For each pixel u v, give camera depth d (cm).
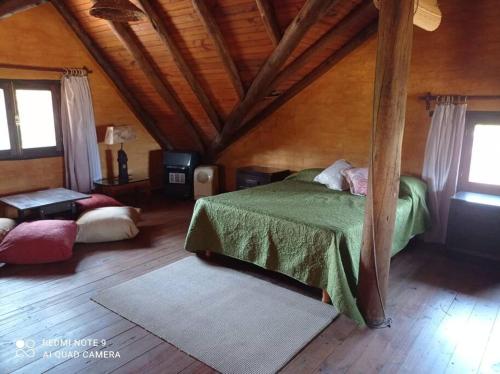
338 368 214
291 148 521
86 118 528
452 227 374
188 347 230
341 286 256
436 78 393
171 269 341
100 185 536
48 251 344
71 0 438
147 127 618
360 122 452
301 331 248
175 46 418
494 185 384
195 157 599
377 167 238
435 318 268
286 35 344
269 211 318
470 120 385
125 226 407
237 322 258
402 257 376
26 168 489
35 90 487
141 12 290
